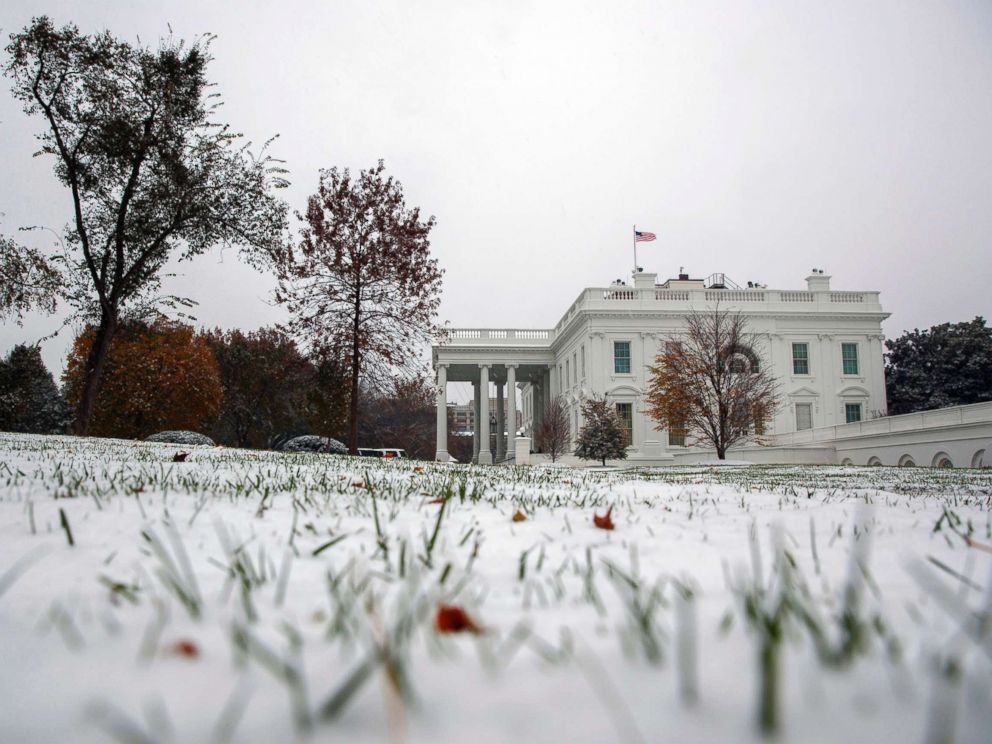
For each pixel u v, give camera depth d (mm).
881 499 5629
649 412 30188
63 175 19484
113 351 28672
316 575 2010
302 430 38125
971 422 21594
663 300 42719
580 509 4277
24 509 3184
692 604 1663
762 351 41906
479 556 2504
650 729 819
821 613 1598
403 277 22359
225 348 37688
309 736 795
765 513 4312
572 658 1146
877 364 42438
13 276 18672
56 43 18109
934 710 896
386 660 1022
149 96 19422
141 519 2998
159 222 20641
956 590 1900
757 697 934
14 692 948
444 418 50531
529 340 52531
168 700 914
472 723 841
